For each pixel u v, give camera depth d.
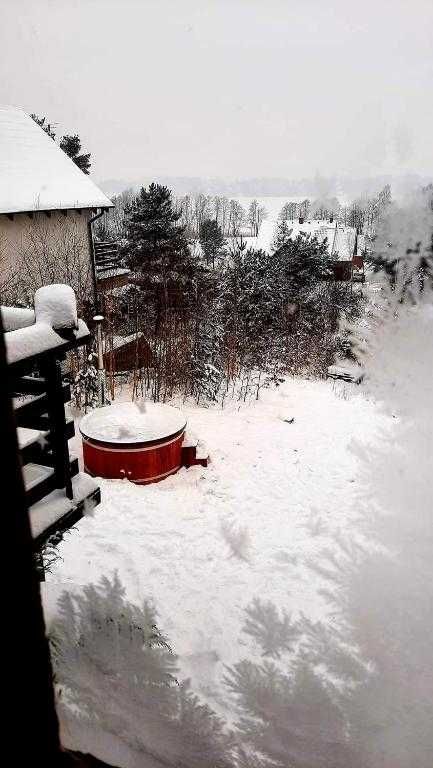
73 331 3.26
